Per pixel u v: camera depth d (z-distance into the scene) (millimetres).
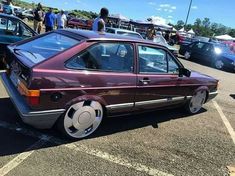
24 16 38844
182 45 19781
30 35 7938
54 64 3816
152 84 4953
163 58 5180
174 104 5719
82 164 3766
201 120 6145
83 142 4316
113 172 3703
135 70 4684
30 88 3643
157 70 5113
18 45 4816
